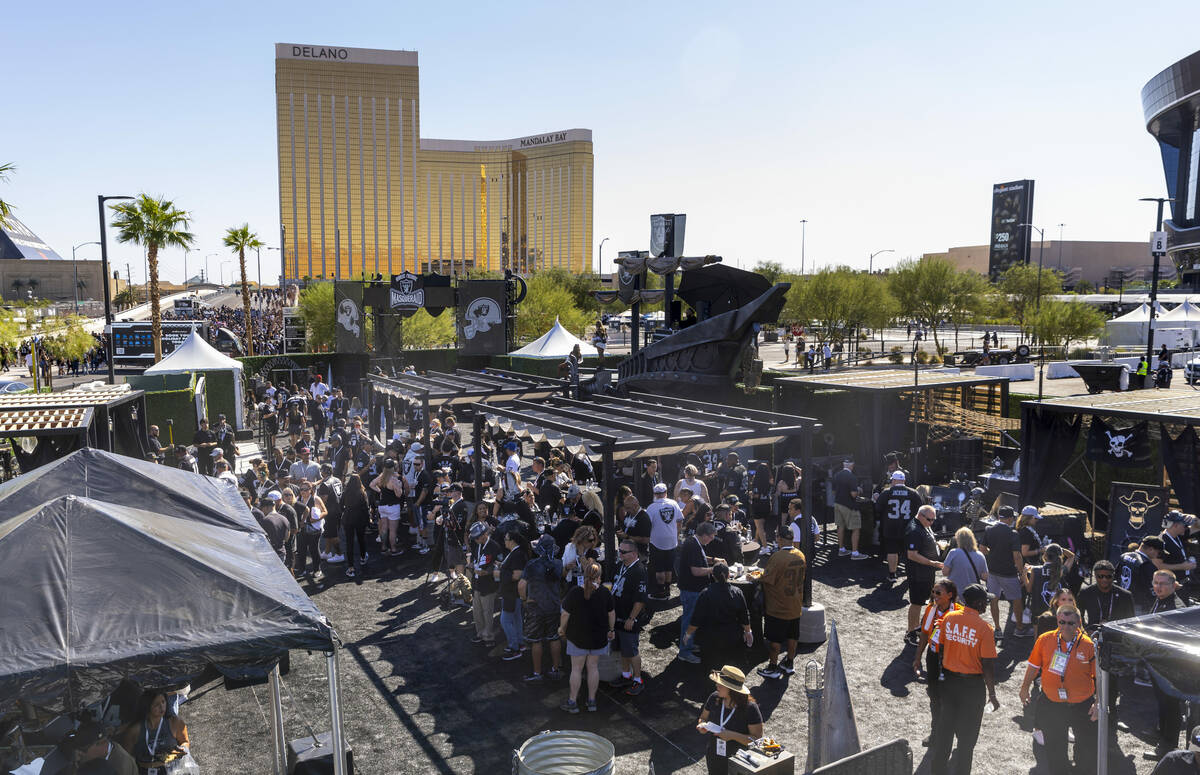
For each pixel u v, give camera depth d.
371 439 22.33
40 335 36.88
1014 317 70.94
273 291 167.50
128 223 37.19
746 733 6.74
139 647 5.01
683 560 10.41
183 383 28.98
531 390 18.77
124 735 6.25
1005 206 157.00
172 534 6.36
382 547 15.35
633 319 26.75
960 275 66.75
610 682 9.63
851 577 13.87
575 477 16.62
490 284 42.00
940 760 7.64
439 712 9.10
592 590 8.87
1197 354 53.50
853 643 10.97
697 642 9.54
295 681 9.96
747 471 16.53
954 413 21.08
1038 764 7.62
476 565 10.98
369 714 9.07
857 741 6.85
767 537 15.81
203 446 21.03
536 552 10.60
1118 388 33.09
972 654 7.44
